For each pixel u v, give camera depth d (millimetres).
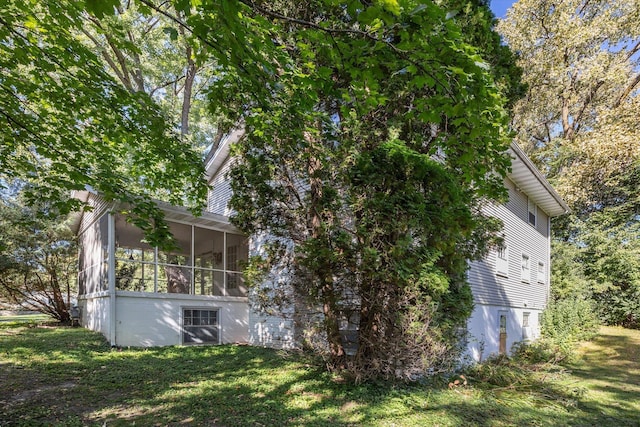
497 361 9484
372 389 6277
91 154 6320
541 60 19734
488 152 4422
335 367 6910
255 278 7426
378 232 5609
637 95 17547
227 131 7523
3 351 7930
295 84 4082
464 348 7660
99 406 5254
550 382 7941
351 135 6145
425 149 6781
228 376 7074
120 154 6797
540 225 16172
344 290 6398
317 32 2764
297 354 8281
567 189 17797
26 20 4262
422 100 3244
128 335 9438
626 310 15781
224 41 2820
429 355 5848
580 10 19578
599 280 16656
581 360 11305
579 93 20375
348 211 6195
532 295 14406
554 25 19031
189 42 3463
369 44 2756
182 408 5289
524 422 5531
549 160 20172
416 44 2568
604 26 18156
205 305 10992
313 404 5609
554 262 17500
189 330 10586
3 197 12555
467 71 2787
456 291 7254
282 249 7215
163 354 8789
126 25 12523
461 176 6254
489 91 3297
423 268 5777
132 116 5359
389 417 5242
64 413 4926
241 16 2789
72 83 4922
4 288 14031
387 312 5879
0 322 15219
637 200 16516
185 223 10852
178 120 19062
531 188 13602
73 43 4418
